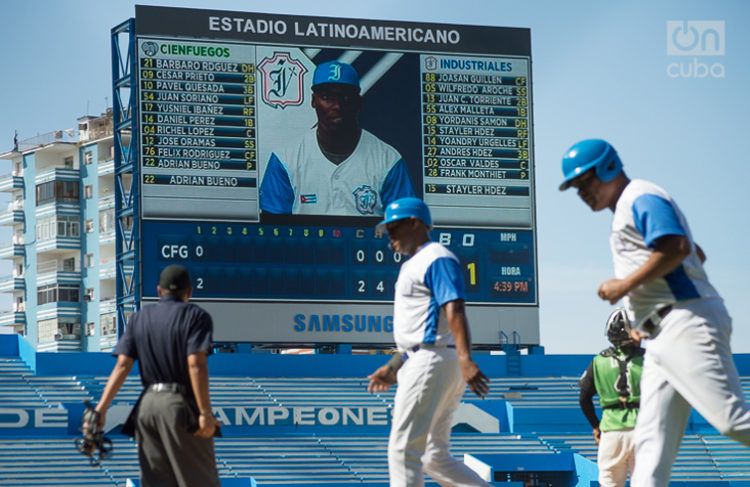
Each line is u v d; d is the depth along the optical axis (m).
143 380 7.90
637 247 6.74
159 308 7.91
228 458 27.94
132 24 29.34
